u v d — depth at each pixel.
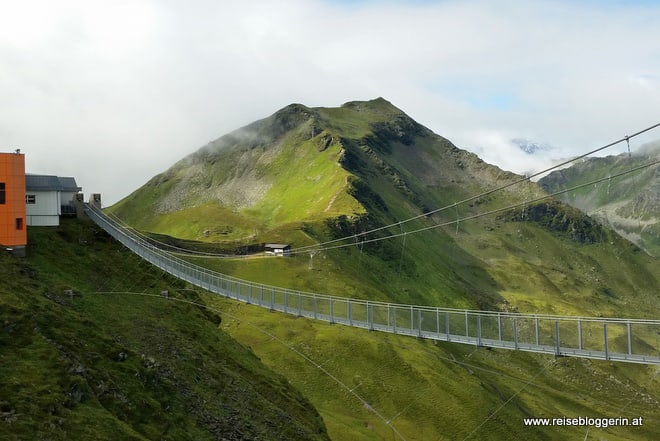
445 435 121.94
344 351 135.12
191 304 79.25
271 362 124.19
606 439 159.75
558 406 177.88
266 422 55.97
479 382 154.25
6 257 58.75
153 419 41.84
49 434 32.69
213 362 63.66
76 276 67.56
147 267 82.25
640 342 102.50
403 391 129.50
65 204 82.12
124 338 55.03
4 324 41.75
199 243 197.12
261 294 80.38
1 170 63.69
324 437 66.06
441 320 69.12
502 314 59.75
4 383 35.25
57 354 40.50
